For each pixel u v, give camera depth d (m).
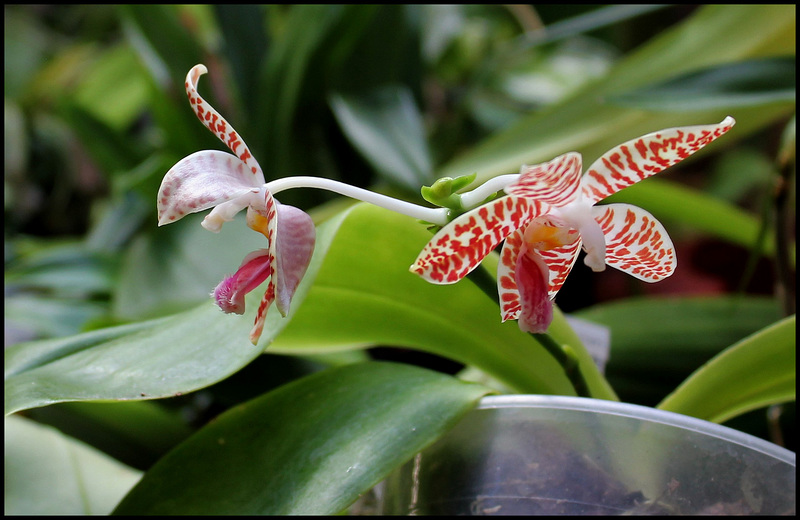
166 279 0.53
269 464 0.38
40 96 1.10
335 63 0.62
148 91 0.66
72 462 0.43
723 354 0.39
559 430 0.37
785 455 0.36
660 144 0.34
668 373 0.46
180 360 0.37
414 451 0.37
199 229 0.56
